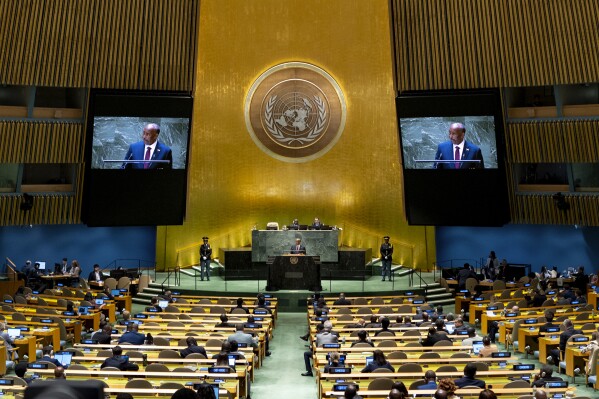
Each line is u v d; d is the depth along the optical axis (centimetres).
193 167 2578
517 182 2464
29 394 156
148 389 934
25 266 2333
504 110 2372
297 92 2627
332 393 963
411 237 2575
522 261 2577
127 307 2053
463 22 2336
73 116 2355
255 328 1573
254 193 2630
